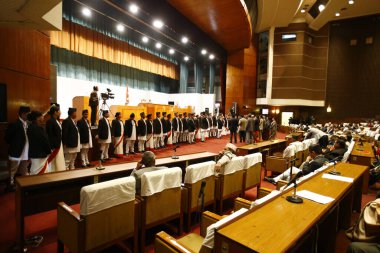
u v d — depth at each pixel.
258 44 17.58
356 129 12.09
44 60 5.74
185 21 10.11
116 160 6.23
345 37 17.23
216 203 3.29
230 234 1.32
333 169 3.03
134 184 2.17
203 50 12.76
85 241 1.87
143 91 14.08
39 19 3.17
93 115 6.84
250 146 5.63
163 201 2.46
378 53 16.34
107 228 2.00
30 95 5.20
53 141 4.09
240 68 15.82
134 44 12.50
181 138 9.98
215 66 17.77
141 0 7.32
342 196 2.12
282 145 7.17
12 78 4.66
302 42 16.55
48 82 5.93
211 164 2.98
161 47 14.11
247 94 16.19
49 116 4.49
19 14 3.02
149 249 2.42
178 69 16.70
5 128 4.47
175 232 2.77
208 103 14.80
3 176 3.84
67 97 10.19
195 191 2.78
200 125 10.56
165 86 16.67
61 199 2.54
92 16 9.69
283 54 16.84
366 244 1.74
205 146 9.12
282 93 16.89
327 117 17.69
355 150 5.47
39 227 2.79
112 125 6.51
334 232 2.20
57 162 4.15
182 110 12.62
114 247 2.43
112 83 12.70
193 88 16.95
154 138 8.13
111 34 10.96
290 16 14.84
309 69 17.17
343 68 17.30
